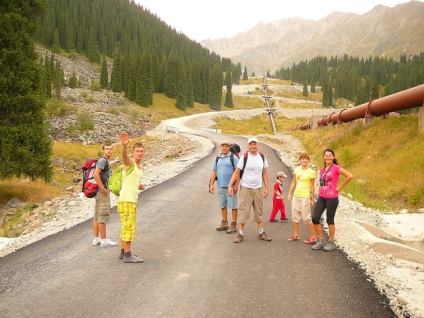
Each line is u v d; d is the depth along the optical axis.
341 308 4.29
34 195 18.48
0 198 17.67
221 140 39.44
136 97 118.31
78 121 63.12
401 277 5.32
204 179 15.45
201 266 5.73
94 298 4.58
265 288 4.87
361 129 19.91
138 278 5.24
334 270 5.54
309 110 162.62
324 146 22.48
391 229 8.04
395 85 198.25
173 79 141.00
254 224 8.59
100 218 6.74
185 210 9.98
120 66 130.88
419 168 11.72
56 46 161.38
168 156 27.89
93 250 6.61
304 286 4.93
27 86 19.48
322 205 6.62
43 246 6.91
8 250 6.84
